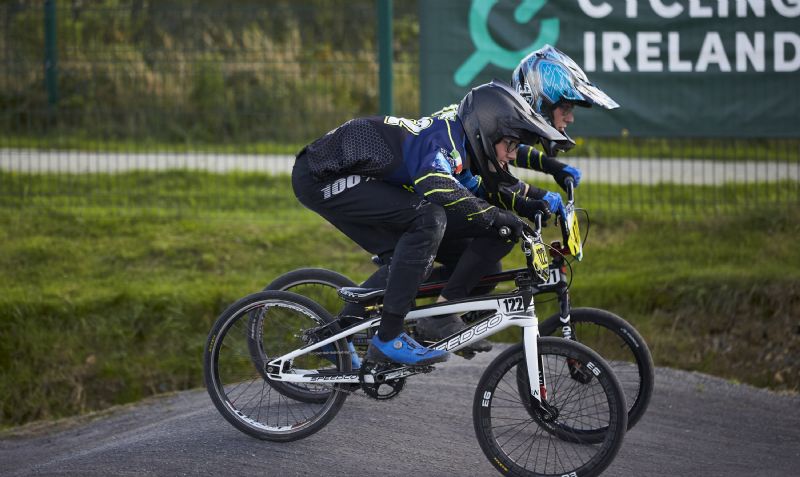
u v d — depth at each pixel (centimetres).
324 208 1523
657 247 2638
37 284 2411
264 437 1589
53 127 3434
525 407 1562
